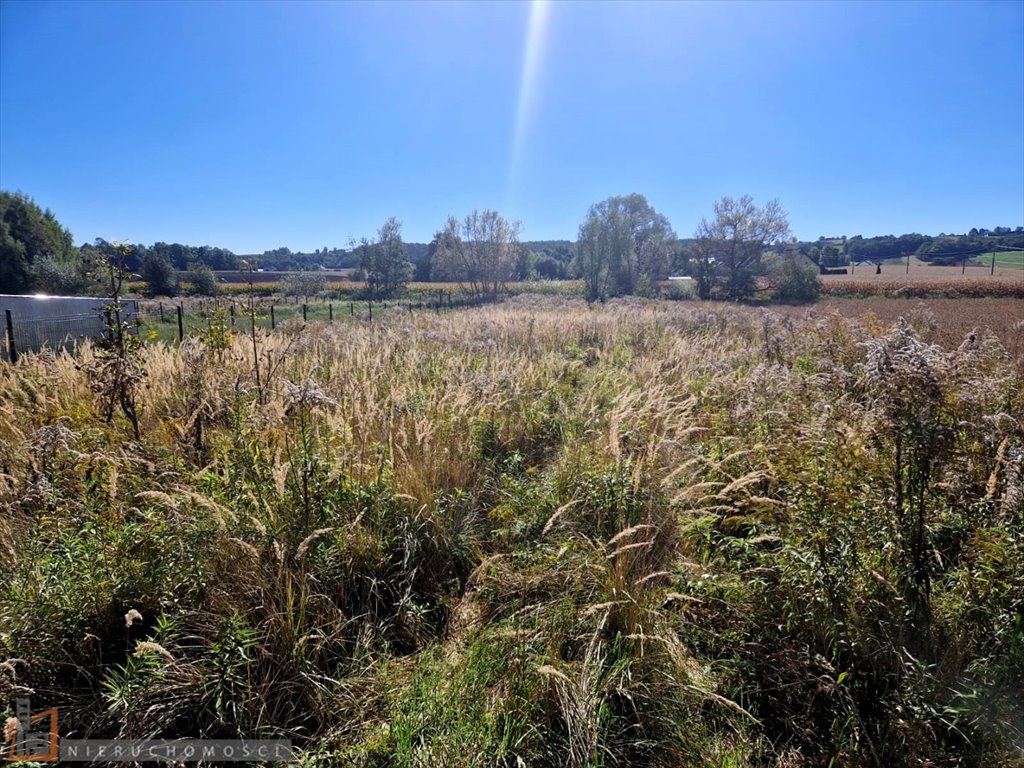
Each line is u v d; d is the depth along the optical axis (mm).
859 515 2781
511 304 33469
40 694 2314
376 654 2805
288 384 3646
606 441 4656
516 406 6250
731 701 2355
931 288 43906
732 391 6246
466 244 47156
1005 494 2805
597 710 2275
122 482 3637
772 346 10453
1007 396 4176
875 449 3004
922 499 2627
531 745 2199
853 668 2416
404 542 3459
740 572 3160
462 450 4742
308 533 3139
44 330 14812
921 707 2129
